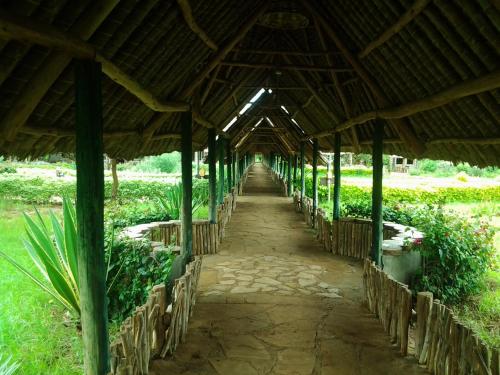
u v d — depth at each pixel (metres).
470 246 6.51
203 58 5.10
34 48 2.27
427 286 6.10
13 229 10.67
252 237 9.97
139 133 4.76
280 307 5.24
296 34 7.08
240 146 19.44
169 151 7.28
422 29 3.67
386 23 4.14
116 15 2.75
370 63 5.02
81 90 2.47
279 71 7.74
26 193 17.38
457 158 5.25
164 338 3.85
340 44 5.19
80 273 2.57
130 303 5.12
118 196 16.84
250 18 5.21
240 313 5.02
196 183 19.78
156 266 5.27
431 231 6.32
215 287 6.07
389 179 28.45
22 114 2.36
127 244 5.44
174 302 3.94
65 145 3.54
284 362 3.82
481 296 6.60
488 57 3.22
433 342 3.54
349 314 5.02
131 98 4.00
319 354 3.97
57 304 5.65
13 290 6.07
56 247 5.56
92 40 2.78
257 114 12.98
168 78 4.35
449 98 3.81
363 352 4.01
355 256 7.96
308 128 11.35
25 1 2.02
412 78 4.40
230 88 7.86
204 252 8.23
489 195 18.30
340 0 4.56
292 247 8.88
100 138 2.56
